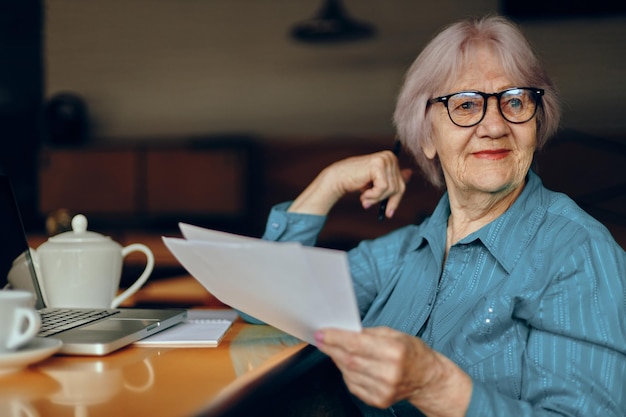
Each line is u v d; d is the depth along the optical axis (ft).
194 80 17.31
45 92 17.35
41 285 4.78
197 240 3.47
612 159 13.47
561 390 3.59
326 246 14.33
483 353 3.98
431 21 16.03
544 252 4.02
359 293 5.07
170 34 17.34
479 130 4.27
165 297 6.00
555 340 3.78
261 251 2.98
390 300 4.75
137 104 17.53
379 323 4.70
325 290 2.95
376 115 16.40
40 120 17.06
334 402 4.41
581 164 13.48
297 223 5.30
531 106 4.27
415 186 14.29
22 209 16.38
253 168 15.76
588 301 3.73
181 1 17.26
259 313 3.65
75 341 3.56
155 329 4.07
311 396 4.13
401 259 4.99
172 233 14.87
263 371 3.29
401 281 4.77
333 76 16.62
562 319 3.76
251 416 2.97
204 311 5.15
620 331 3.63
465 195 4.43
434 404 3.29
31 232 15.98
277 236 5.30
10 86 17.10
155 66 17.43
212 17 17.17
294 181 15.64
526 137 4.24
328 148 15.56
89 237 4.65
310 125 16.79
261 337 4.17
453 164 4.40
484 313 4.00
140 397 2.84
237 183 15.21
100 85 17.56
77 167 15.43
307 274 2.91
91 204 15.44
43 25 17.60
